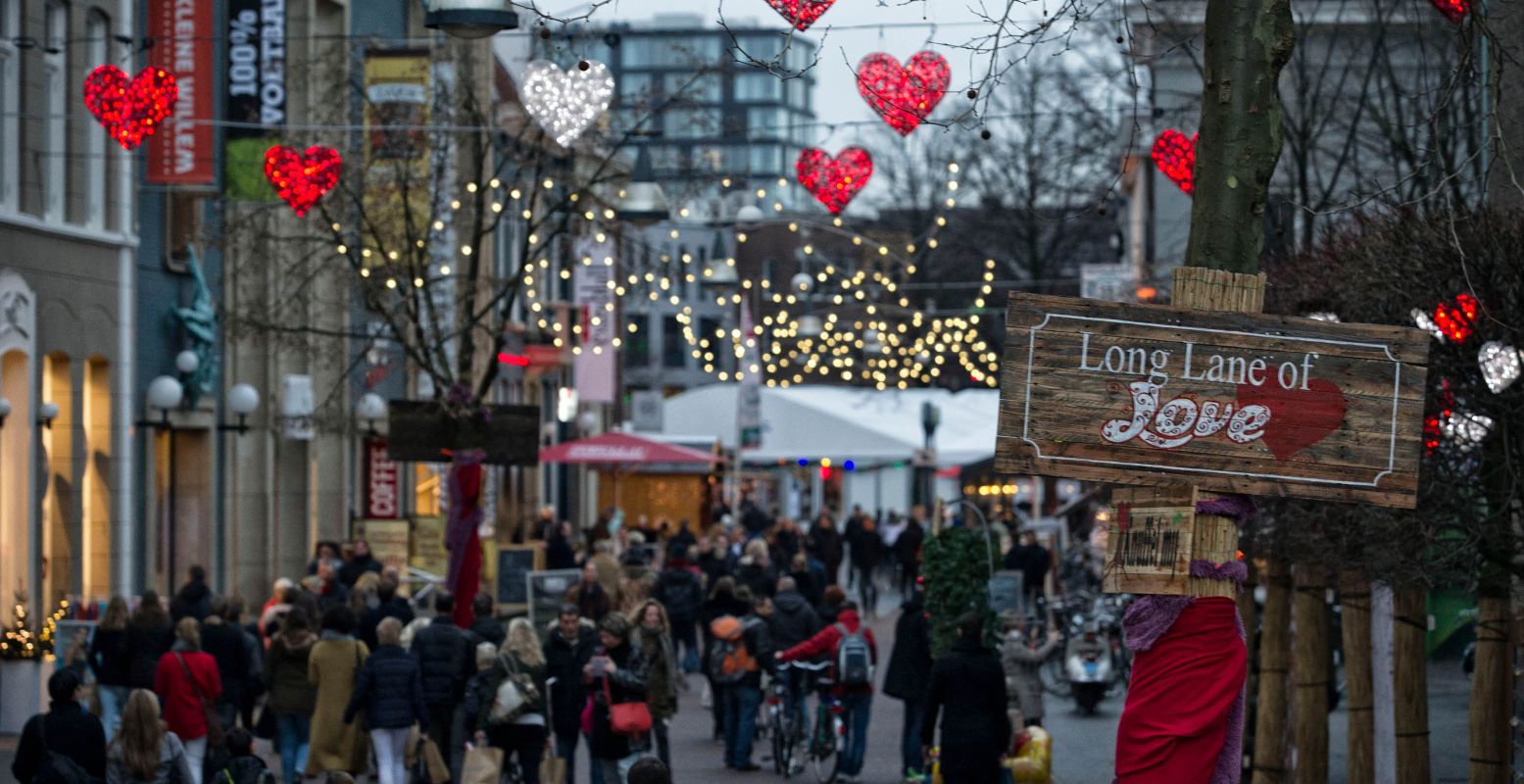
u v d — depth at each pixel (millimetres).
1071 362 9625
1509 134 17000
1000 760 18797
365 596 26766
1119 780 9906
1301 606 20797
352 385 44031
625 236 35750
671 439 61875
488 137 31188
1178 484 9680
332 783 16125
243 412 37656
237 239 33969
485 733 20688
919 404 59188
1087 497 49719
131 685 23734
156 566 35875
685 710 33219
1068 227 75438
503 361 57688
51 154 31578
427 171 32438
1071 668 33312
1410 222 15398
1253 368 9734
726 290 41969
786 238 114688
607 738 20719
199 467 37438
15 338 29875
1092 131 58094
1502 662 16406
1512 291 14633
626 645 20734
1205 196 10609
